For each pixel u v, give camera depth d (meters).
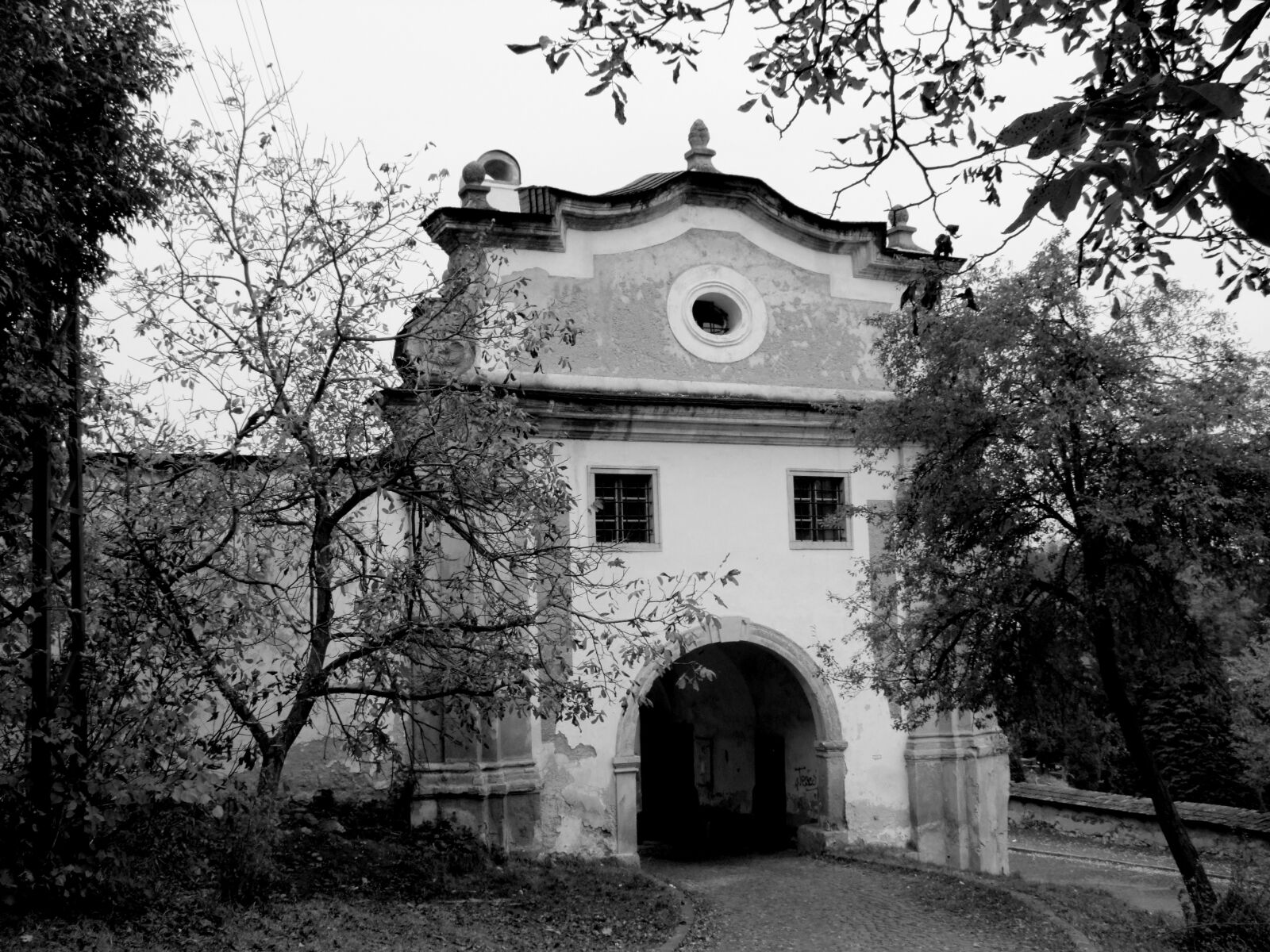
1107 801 28.36
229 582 11.51
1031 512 14.16
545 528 13.22
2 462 10.05
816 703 18.23
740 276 18.64
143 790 9.38
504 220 17.11
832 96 5.68
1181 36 3.97
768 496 18.27
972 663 14.62
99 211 10.26
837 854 17.91
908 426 14.31
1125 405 12.92
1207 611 14.54
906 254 19.45
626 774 16.84
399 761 12.88
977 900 14.91
